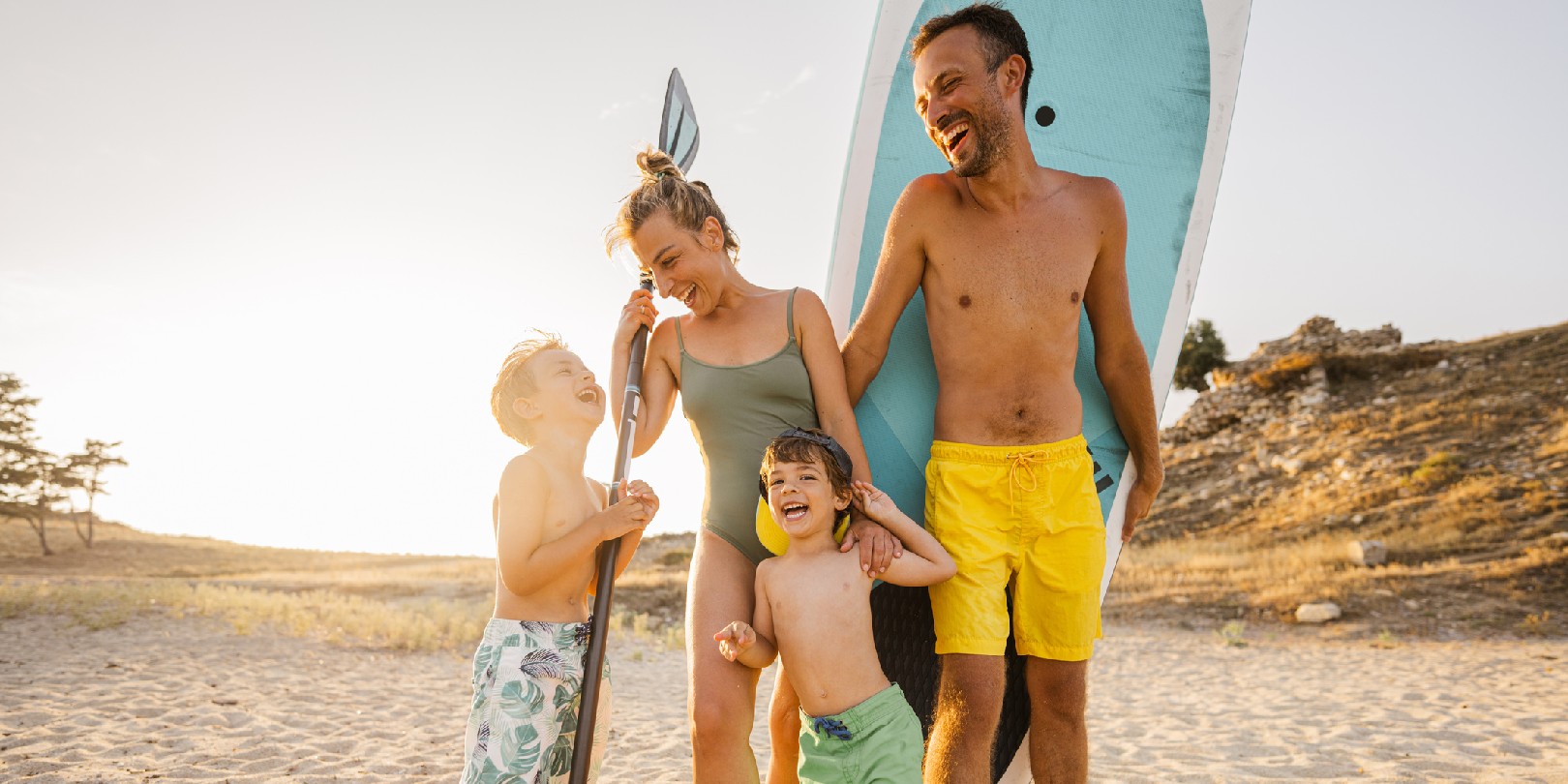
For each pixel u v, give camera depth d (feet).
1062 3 10.28
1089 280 8.27
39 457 141.59
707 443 8.11
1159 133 10.14
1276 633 46.42
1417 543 60.29
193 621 35.68
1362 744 19.21
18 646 29.37
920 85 7.64
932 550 7.63
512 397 8.30
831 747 7.26
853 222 10.07
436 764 16.69
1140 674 34.60
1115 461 9.29
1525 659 34.55
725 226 8.34
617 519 7.60
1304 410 104.06
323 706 22.66
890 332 8.44
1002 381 7.91
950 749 7.47
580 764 7.07
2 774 14.74
